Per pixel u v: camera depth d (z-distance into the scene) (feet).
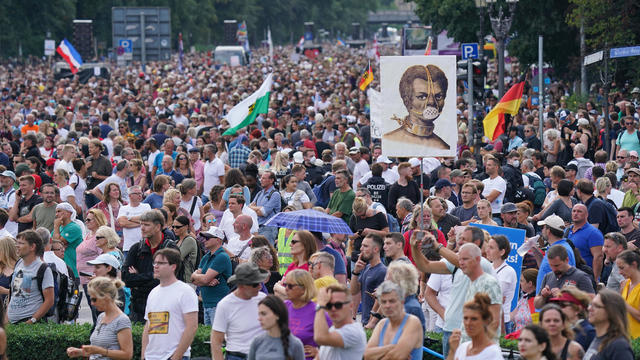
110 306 63.87
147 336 64.18
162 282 63.98
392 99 66.80
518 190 107.86
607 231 89.04
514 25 270.26
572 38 269.23
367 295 72.23
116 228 97.96
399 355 53.72
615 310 51.49
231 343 61.41
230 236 89.51
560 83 262.26
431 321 80.59
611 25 210.59
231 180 102.17
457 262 61.46
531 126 145.48
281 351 53.83
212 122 176.35
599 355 51.57
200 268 76.38
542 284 68.39
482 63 139.74
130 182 123.24
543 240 81.87
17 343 74.74
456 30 292.81
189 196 100.01
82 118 191.52
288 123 187.01
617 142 135.33
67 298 78.89
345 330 53.72
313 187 121.49
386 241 69.67
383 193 111.75
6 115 211.20
